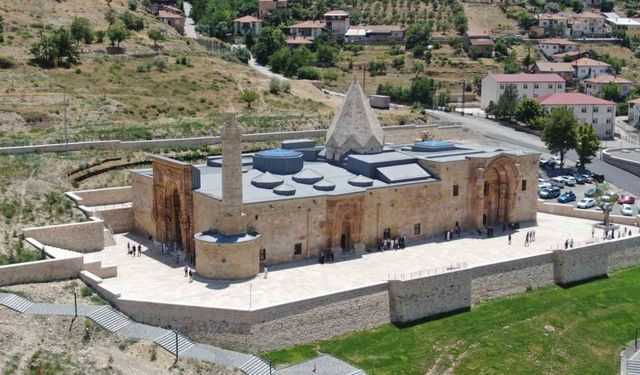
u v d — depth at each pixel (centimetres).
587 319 9119
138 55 19138
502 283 9444
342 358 7681
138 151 12825
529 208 11631
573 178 15050
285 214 9175
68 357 7019
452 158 10781
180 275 8862
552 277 9988
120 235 10744
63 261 8469
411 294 8538
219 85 17688
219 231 8844
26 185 10606
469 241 10531
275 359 7494
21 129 13362
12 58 16750
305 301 7862
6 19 19200
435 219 10619
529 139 18062
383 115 17688
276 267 9156
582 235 10944
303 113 16662
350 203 9631
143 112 15062
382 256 9719
